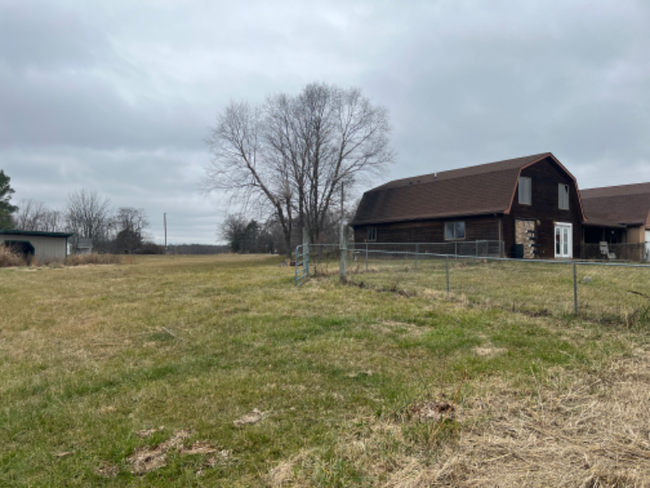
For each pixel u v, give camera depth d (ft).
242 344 22.79
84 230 232.73
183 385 16.78
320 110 109.09
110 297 41.88
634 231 107.14
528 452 10.55
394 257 93.30
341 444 11.48
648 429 11.41
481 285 39.29
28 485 10.33
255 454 11.44
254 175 108.68
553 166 86.94
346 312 29.48
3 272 78.64
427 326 25.41
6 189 175.63
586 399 13.67
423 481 9.45
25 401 15.94
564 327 24.08
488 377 16.49
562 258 86.74
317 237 111.55
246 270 68.85
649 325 23.49
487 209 77.87
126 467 10.99
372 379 16.83
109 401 15.62
